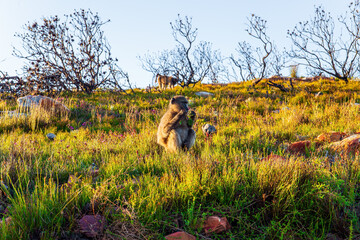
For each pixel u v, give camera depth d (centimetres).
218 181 436
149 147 789
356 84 2288
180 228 358
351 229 324
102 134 1023
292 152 719
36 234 329
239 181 459
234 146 763
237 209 391
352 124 995
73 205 375
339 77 2552
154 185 454
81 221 346
